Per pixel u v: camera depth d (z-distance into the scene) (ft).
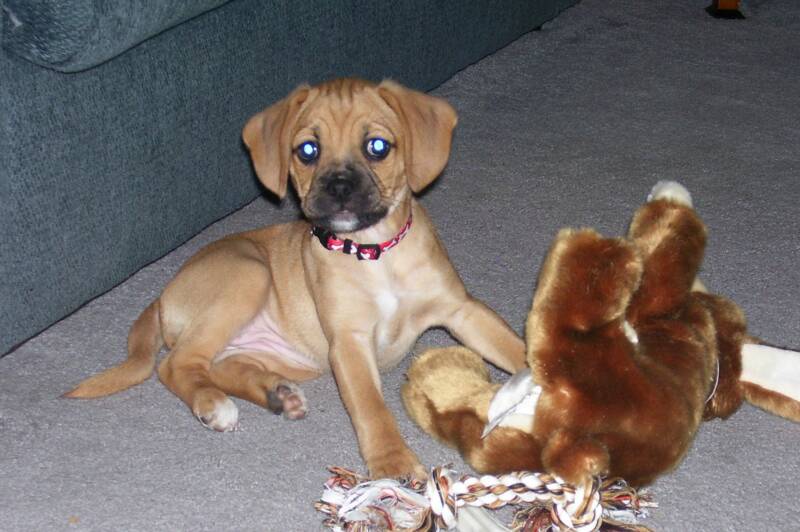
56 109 4.37
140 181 4.73
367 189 4.19
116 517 3.87
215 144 5.00
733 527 3.78
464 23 6.20
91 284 4.66
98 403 4.30
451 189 5.41
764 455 4.01
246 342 4.57
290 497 3.92
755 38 6.93
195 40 4.79
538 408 3.65
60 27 4.14
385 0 5.63
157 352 4.48
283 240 4.59
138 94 4.63
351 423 4.22
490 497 3.60
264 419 4.24
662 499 3.87
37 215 4.40
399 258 4.32
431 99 4.32
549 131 5.90
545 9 6.88
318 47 5.33
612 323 3.60
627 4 7.54
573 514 3.54
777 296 4.68
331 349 4.32
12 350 4.50
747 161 5.62
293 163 4.33
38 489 3.97
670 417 3.63
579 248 3.60
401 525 3.68
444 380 3.96
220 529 3.83
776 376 4.05
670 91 6.29
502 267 4.88
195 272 4.46
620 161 5.62
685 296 3.87
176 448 4.11
